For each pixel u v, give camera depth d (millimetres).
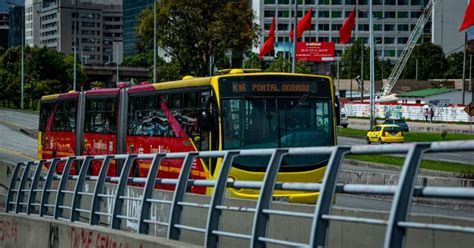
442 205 23828
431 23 144750
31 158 48562
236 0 55562
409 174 7070
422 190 6996
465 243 10953
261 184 9938
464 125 82688
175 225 12070
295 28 47906
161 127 24062
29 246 17156
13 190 22266
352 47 141500
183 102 22578
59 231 15508
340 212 13289
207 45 54500
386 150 7473
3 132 71125
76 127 32781
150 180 13359
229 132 20516
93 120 30812
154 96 24766
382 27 148125
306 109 21094
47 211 19109
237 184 10648
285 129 20797
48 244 16094
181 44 54750
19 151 53906
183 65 55750
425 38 148375
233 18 53812
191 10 53250
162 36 54656
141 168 25000
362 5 146625
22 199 20938
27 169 20984
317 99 21266
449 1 139375
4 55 127000
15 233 18156
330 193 8312
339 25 145375
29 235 17219
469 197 6559
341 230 13180
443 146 6797
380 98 112750
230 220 15727
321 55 118312
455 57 140500
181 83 22828
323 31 144875
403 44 148000
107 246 13164
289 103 20969
